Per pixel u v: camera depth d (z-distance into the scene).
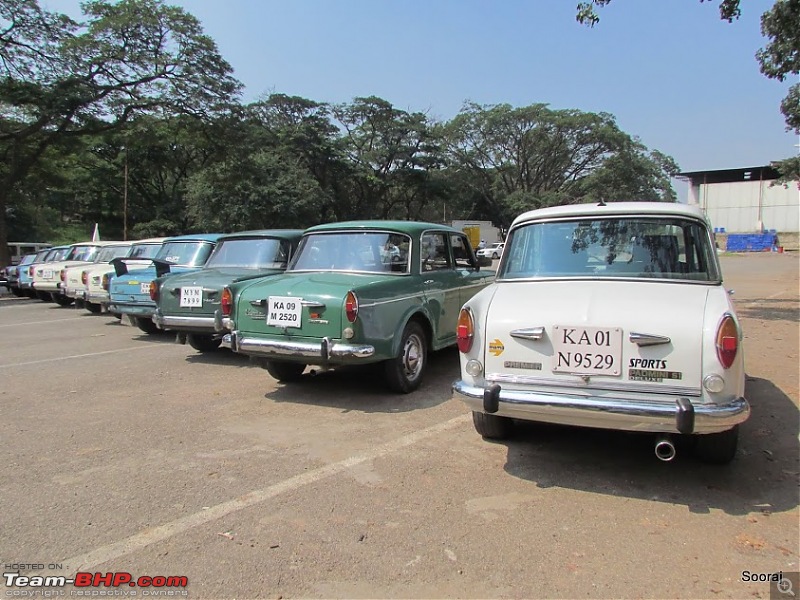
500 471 4.01
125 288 9.74
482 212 70.25
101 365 7.71
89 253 15.51
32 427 5.06
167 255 10.21
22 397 6.07
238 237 8.91
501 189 68.31
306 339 5.57
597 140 61.97
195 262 9.90
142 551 3.01
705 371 3.35
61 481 3.89
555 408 3.55
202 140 26.84
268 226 39.84
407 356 6.07
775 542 3.04
